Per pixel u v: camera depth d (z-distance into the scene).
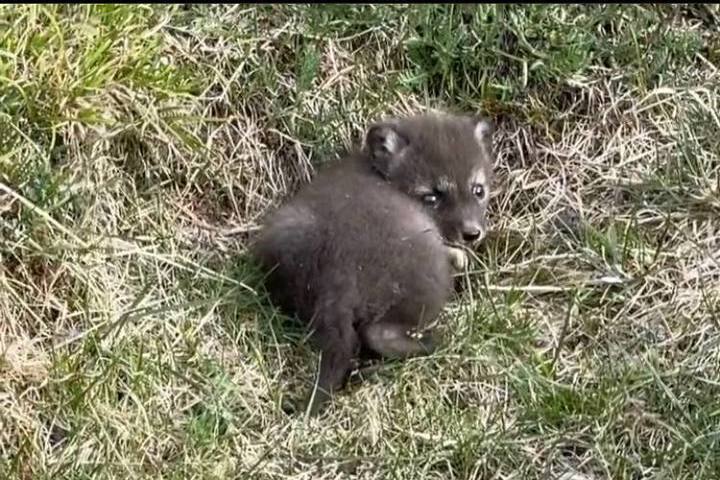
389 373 10.65
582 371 10.82
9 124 10.68
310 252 10.59
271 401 10.45
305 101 12.10
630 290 11.42
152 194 11.41
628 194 12.16
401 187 11.71
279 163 12.02
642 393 10.58
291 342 10.80
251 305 10.96
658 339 11.11
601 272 11.60
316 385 10.34
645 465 10.20
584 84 12.46
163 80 11.42
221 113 11.88
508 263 11.80
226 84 11.87
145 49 11.42
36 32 10.98
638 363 10.80
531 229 11.92
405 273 10.54
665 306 11.32
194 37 11.95
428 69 12.57
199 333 10.69
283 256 10.69
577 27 12.58
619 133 12.40
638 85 12.52
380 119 12.20
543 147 12.37
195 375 10.42
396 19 12.50
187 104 11.68
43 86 10.91
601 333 11.14
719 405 10.45
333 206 10.81
